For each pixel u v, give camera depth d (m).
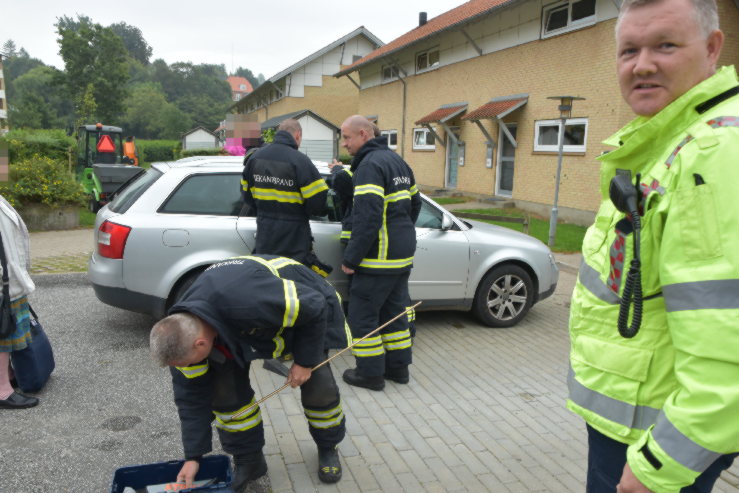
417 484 3.03
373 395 4.16
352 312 4.14
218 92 131.50
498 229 6.14
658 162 1.41
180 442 3.39
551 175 14.34
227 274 2.39
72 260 8.03
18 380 3.87
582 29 13.09
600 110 12.70
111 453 3.24
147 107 99.44
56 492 2.86
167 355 2.11
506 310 5.91
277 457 3.25
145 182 4.86
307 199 4.32
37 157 11.71
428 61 20.78
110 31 74.00
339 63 34.75
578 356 1.63
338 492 2.94
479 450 3.41
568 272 8.79
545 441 3.54
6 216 3.53
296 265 2.74
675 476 1.26
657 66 1.40
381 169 3.90
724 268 1.20
